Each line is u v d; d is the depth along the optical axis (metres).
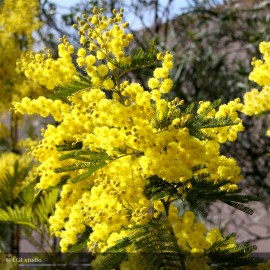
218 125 1.84
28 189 3.03
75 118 2.08
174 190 1.90
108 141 1.90
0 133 5.85
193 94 5.73
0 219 3.02
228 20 5.95
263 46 2.41
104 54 2.05
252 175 5.69
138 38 5.89
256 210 6.30
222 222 6.15
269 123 5.66
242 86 5.50
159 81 2.04
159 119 1.92
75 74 2.11
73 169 1.98
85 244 2.18
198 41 6.11
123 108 1.86
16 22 5.65
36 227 3.07
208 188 1.86
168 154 1.83
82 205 2.11
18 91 5.57
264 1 5.88
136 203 1.98
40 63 2.18
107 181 1.94
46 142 2.19
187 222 1.95
